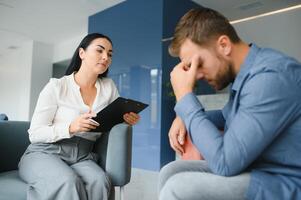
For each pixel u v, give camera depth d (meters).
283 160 0.71
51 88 1.44
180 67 0.85
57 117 1.44
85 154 1.43
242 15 4.47
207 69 0.82
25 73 6.56
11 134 1.54
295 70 0.70
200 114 0.76
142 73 3.98
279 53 0.75
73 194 1.13
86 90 1.58
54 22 5.28
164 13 3.77
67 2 4.39
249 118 0.68
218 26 0.80
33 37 6.20
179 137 1.01
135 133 4.01
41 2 4.39
